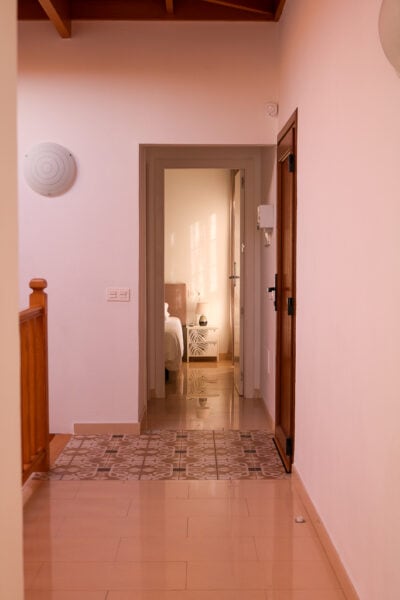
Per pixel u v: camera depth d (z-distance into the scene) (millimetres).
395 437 1985
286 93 4355
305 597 2568
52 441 4691
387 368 2061
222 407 5738
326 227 3002
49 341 4844
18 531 1733
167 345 6992
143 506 3494
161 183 5965
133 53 4719
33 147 4719
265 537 3117
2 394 1598
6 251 1623
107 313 4840
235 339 6910
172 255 8445
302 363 3637
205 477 3953
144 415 5332
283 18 4488
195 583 2676
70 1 4633
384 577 2096
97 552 2955
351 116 2533
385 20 1596
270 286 5168
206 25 4730
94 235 4797
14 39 1688
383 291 2098
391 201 2016
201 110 4758
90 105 4730
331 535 2869
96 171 4762
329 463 2926
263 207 4977
